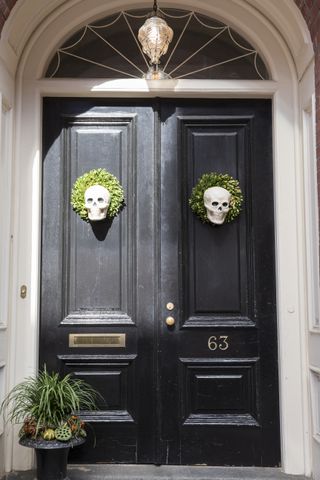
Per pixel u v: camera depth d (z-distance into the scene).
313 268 3.66
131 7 4.08
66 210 3.97
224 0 4.03
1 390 3.56
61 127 4.02
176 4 4.07
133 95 4.00
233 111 4.06
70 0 3.98
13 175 3.81
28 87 3.92
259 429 3.80
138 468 3.70
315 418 3.58
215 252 3.95
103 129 4.04
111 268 3.93
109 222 3.96
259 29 4.01
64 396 3.33
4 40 3.56
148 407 3.81
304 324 3.76
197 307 3.91
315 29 3.48
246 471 3.68
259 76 4.06
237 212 3.94
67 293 3.91
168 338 3.87
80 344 3.86
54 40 3.99
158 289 3.90
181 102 4.05
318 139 3.46
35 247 3.81
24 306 3.77
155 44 3.59
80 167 4.00
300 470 3.64
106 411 3.81
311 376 3.63
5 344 3.62
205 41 4.09
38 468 3.30
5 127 3.73
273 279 3.93
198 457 3.77
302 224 3.82
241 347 3.87
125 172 4.00
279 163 3.89
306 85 3.74
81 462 3.76
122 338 3.87
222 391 3.84
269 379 3.84
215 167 4.02
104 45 4.08
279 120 3.92
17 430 3.64
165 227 3.95
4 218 3.67
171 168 4.00
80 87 3.94
